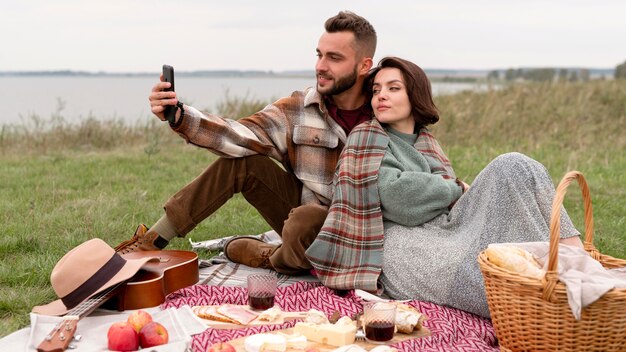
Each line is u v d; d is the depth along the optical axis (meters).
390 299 4.30
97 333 3.61
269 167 4.86
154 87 4.40
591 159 10.66
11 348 3.41
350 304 4.10
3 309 4.14
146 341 3.38
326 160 4.86
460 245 4.14
